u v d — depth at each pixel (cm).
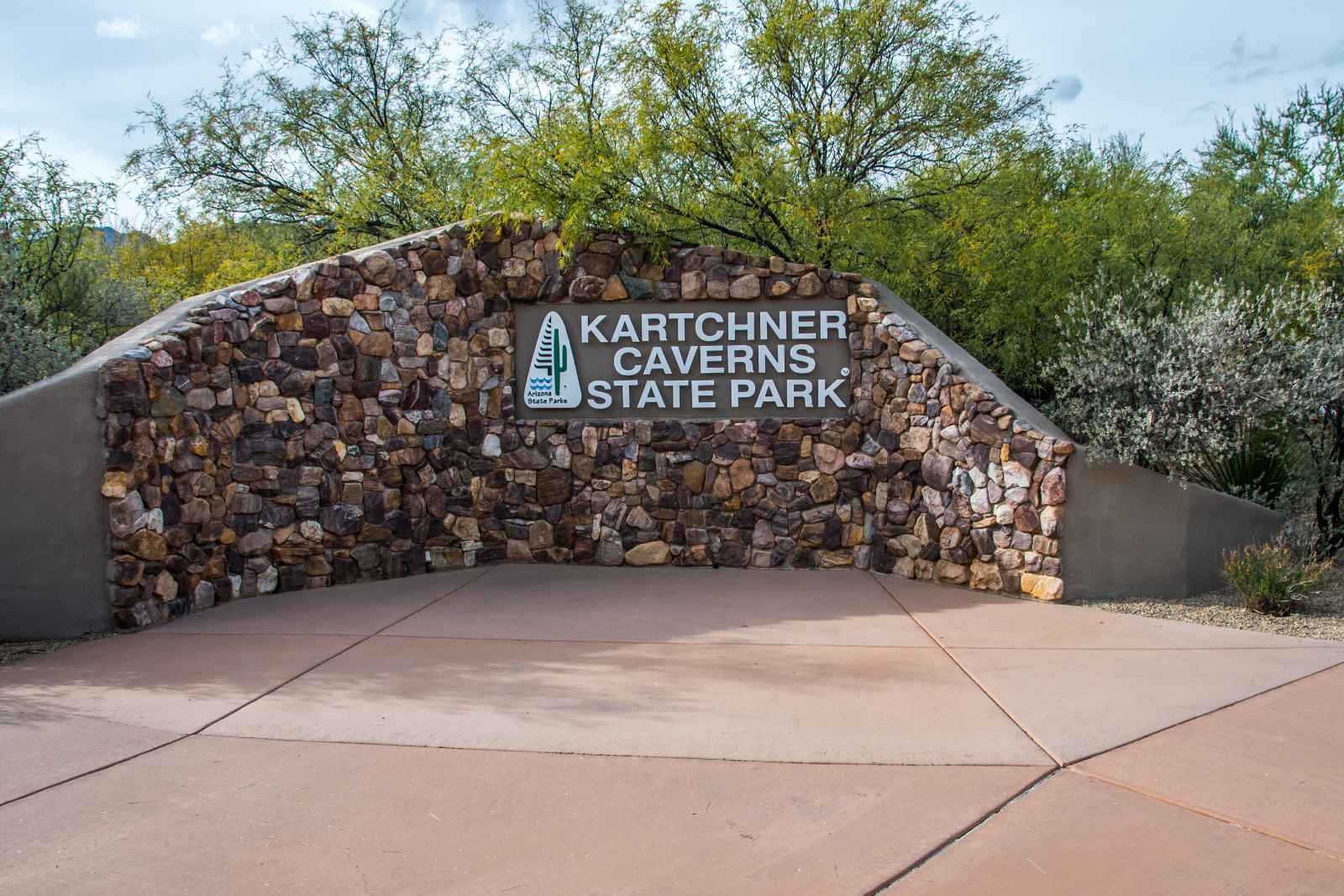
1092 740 456
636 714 498
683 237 1014
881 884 329
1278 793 396
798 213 975
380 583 828
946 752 443
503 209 884
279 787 409
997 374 1078
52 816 381
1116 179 1196
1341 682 543
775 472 877
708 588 803
